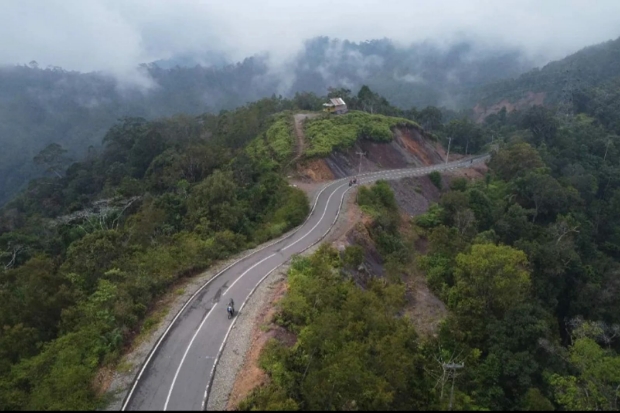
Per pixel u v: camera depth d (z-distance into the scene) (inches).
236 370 1049.5
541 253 1990.7
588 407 1069.1
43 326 1250.6
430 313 1590.8
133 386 995.3
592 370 1162.6
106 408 944.3
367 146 3319.4
